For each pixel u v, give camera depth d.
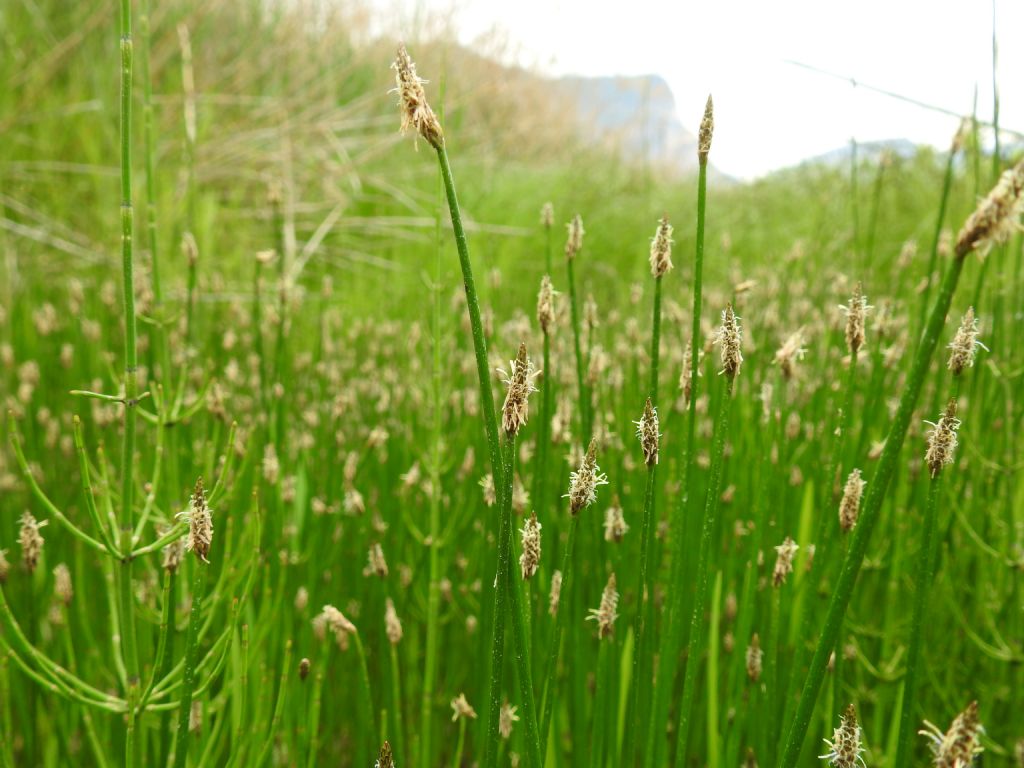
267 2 1.12
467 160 1.09
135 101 0.73
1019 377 0.30
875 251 0.73
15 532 0.33
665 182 1.23
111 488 0.29
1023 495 0.31
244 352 0.50
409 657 0.30
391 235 0.95
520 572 0.17
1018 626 0.27
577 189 1.04
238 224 0.91
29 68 0.85
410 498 0.35
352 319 0.67
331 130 0.96
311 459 0.36
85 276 0.66
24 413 0.37
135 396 0.19
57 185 0.80
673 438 0.33
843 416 0.19
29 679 0.28
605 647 0.20
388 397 0.40
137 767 0.21
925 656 0.28
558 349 0.35
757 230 0.99
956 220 0.52
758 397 0.30
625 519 0.30
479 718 0.27
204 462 0.32
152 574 0.27
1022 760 0.23
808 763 0.26
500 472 0.15
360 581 0.32
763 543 0.28
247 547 0.24
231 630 0.20
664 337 0.37
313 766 0.23
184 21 0.93
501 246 0.90
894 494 0.31
